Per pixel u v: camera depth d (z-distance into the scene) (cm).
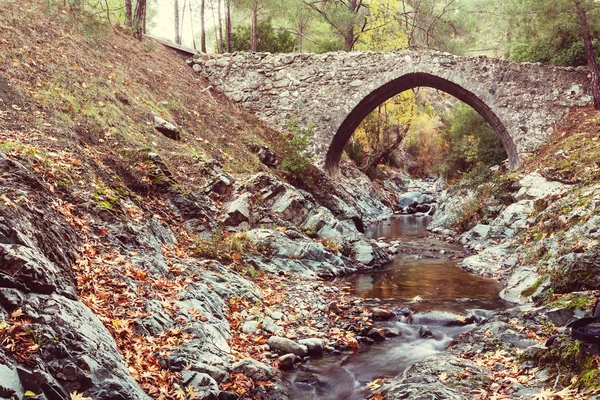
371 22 2506
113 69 1363
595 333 465
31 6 1270
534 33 1817
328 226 1220
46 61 1120
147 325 525
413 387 468
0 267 410
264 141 1692
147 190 948
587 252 748
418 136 3897
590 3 1628
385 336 691
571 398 420
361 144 2891
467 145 2606
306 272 1005
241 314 673
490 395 455
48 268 449
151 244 762
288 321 697
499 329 621
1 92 898
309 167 1603
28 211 549
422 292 925
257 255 980
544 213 1148
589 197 1044
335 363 592
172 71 1702
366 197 2394
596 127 1598
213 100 1742
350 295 898
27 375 346
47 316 400
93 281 554
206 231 972
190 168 1159
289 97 1820
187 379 454
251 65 1842
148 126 1227
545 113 1738
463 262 1197
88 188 758
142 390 410
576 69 1734
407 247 1459
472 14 2986
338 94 1795
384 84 1769
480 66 1748
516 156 1756
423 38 3008
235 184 1155
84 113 1018
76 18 1150
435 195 2925
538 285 831
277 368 558
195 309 605
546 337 602
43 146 805
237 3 2075
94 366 386
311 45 3266
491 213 1567
